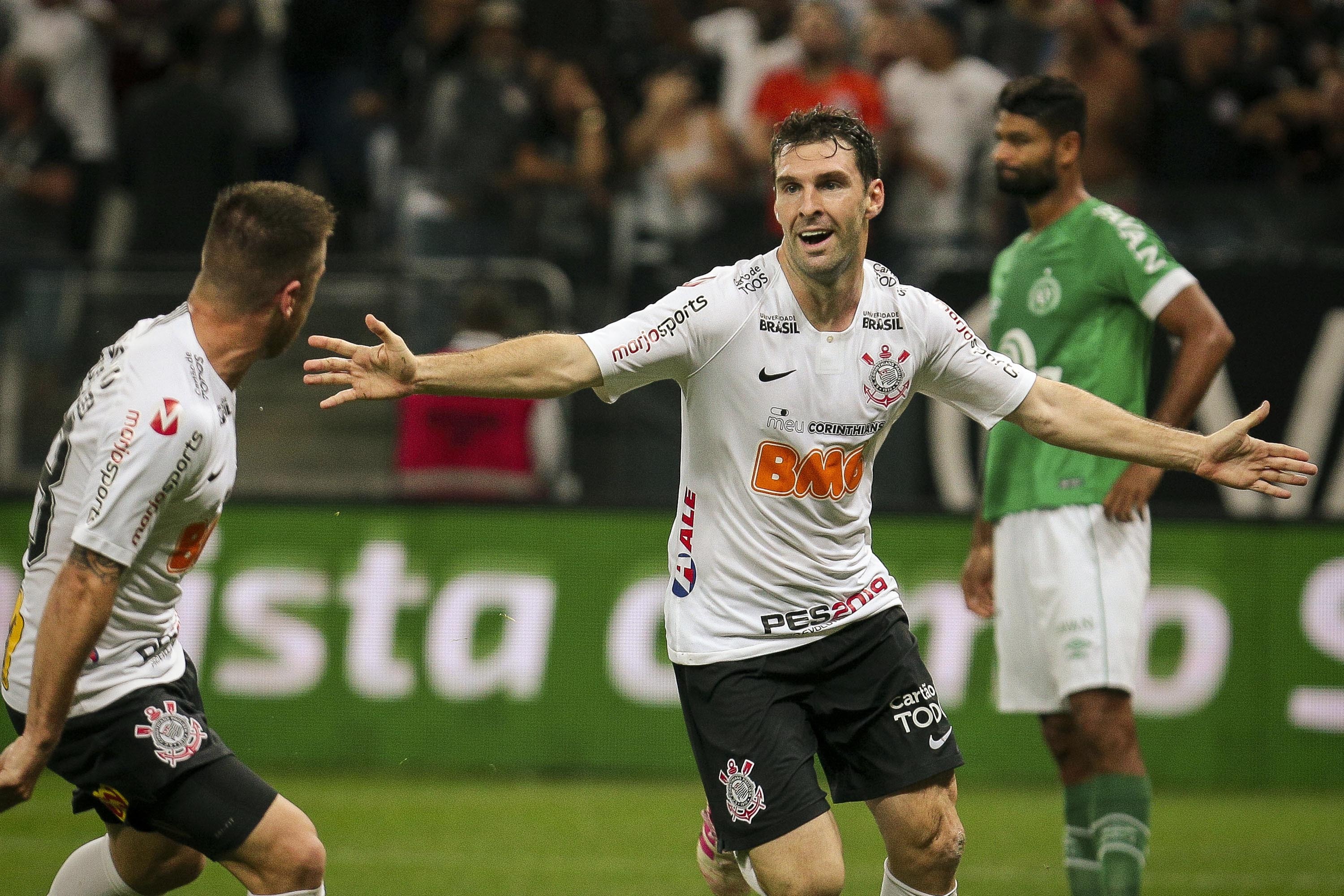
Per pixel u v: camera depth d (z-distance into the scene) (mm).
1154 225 32000
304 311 13023
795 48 37375
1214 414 29969
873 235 33219
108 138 39812
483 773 29891
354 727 30062
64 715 11898
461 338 29984
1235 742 29297
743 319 13336
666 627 14320
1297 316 29844
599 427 30781
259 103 40125
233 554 30344
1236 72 36281
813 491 13531
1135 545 17703
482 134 35438
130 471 11938
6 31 40406
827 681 13945
